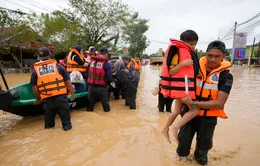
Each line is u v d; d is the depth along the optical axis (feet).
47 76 12.98
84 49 77.51
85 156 10.25
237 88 33.50
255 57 136.36
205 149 9.29
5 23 50.19
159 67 106.83
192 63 7.91
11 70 63.21
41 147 11.16
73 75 19.35
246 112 19.21
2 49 53.01
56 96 13.20
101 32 84.89
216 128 14.89
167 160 10.09
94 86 18.06
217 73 8.43
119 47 104.01
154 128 14.55
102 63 17.56
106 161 9.82
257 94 28.22
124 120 16.40
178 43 8.14
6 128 14.17
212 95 8.45
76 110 19.16
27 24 56.44
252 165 9.94
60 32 67.26
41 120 15.88
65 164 9.52
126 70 20.61
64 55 78.48
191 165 9.69
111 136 12.71
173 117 9.04
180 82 8.12
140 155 10.48
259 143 12.40
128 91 20.18
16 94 14.16
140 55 150.71
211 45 8.25
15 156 10.20
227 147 11.78
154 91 18.22
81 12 79.46
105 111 18.81
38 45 63.72
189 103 8.13
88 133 13.09
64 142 11.76
